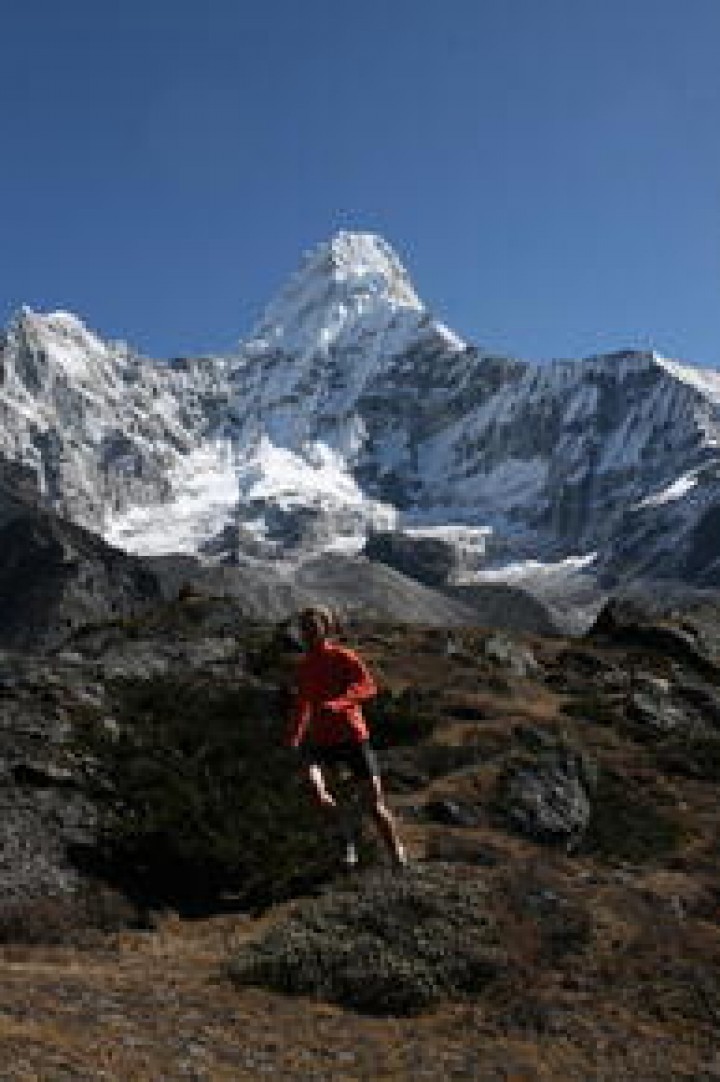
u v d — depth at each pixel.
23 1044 11.31
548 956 15.79
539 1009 14.57
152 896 18.38
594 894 17.66
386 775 25.70
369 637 39.97
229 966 14.92
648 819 25.41
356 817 20.17
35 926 16.45
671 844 24.38
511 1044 13.96
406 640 40.12
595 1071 13.65
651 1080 13.69
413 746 27.98
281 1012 13.80
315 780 14.09
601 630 44.88
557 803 24.08
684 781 29.38
